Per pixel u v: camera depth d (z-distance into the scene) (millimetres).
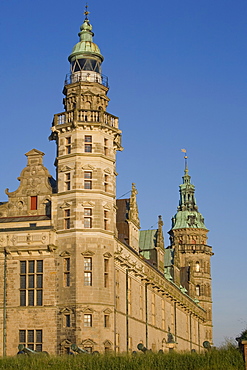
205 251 147875
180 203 154375
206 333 142875
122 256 75188
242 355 52969
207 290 146250
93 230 68938
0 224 71438
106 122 72750
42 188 72875
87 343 65875
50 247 68500
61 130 71875
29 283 69000
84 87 75125
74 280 67500
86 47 77000
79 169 70250
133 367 54094
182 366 54062
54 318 67500
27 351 57969
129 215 84750
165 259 127562
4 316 68438
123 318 74438
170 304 104562
